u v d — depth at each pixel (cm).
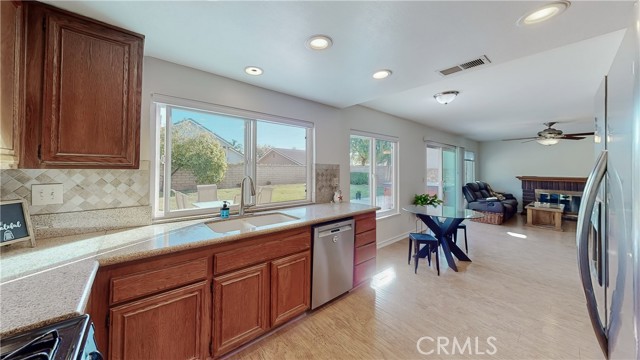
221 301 163
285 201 282
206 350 157
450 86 290
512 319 214
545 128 550
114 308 127
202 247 154
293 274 203
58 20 128
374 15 138
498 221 585
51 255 127
